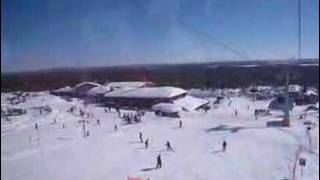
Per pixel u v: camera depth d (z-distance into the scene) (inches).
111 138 1178.6
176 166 851.4
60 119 1332.4
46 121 1263.5
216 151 971.9
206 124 1353.3
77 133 1213.1
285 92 1213.7
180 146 1064.8
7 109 1059.9
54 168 823.7
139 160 907.4
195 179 762.8
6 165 810.8
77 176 778.8
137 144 1102.4
